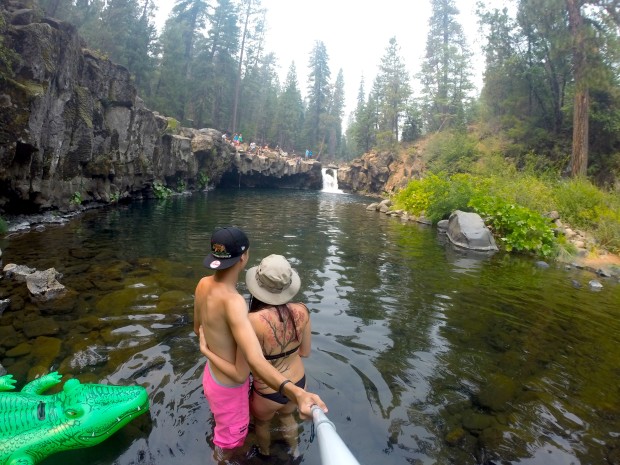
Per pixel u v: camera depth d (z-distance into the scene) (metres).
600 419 3.16
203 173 25.70
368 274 7.07
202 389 3.20
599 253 10.78
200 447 2.59
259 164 34.31
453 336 4.61
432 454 2.62
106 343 3.87
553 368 4.02
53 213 10.96
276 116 55.47
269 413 2.75
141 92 32.91
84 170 12.81
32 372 3.31
